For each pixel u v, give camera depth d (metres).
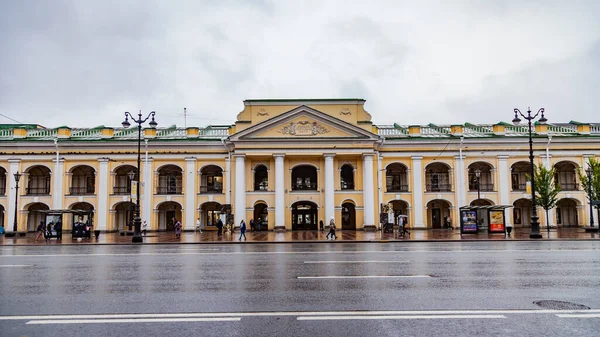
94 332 7.29
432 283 11.30
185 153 46.03
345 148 44.66
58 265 15.76
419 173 46.19
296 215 46.66
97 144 45.38
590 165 40.97
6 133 46.12
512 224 45.47
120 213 47.44
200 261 16.70
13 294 10.34
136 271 14.03
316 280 11.88
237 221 44.19
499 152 46.03
